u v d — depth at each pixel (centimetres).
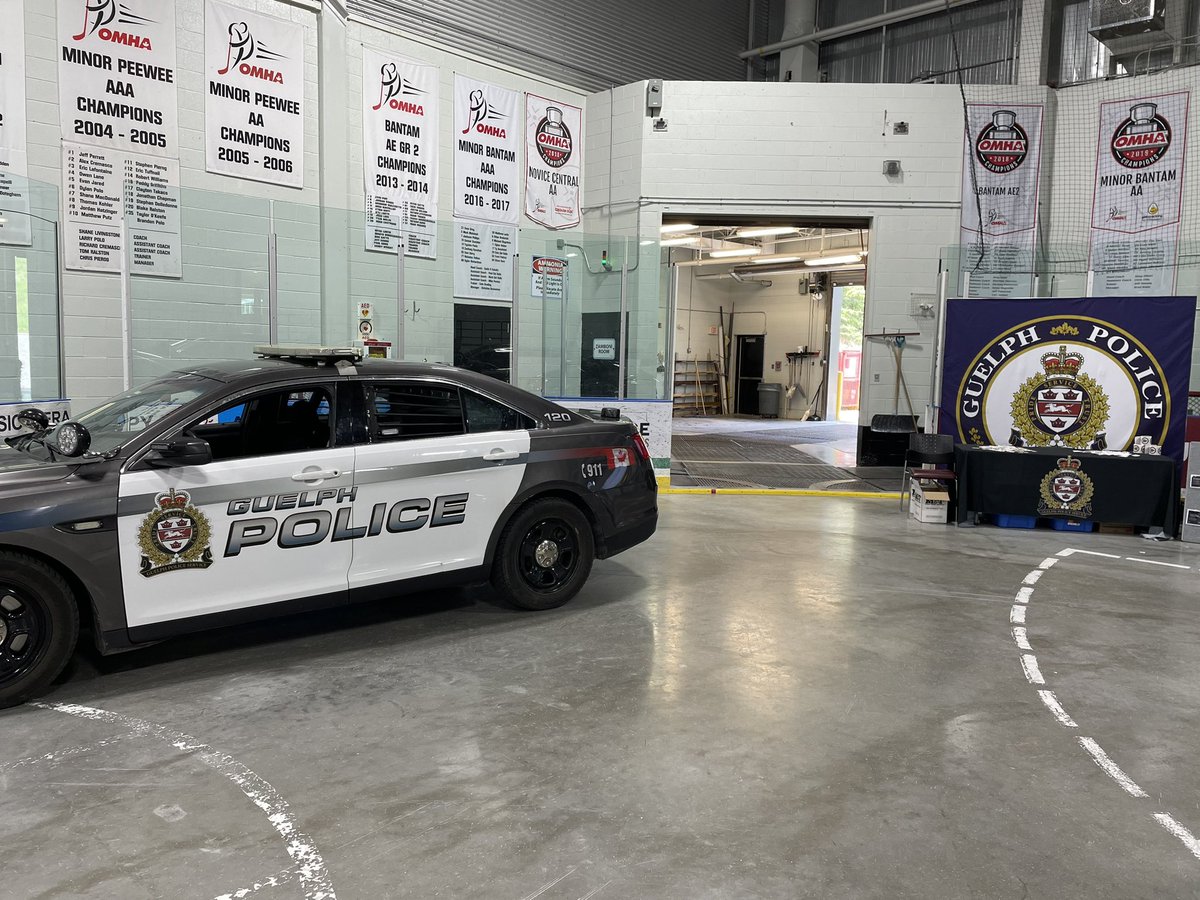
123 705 377
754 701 392
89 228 766
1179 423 838
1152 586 616
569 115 1241
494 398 503
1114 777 324
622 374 1050
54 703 378
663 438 1045
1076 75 1220
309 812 289
